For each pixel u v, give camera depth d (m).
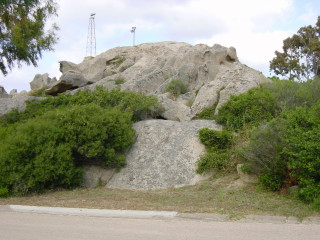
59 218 7.79
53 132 11.16
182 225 6.97
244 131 11.89
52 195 10.30
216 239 5.98
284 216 7.33
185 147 12.06
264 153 9.53
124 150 12.40
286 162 9.20
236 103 12.91
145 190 10.71
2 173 10.59
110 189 10.95
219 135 11.77
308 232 6.30
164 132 12.86
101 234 6.42
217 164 11.00
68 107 13.66
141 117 14.70
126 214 7.93
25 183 10.50
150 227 6.86
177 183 10.87
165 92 17.81
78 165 11.80
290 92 13.05
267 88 13.99
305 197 8.16
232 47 22.33
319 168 8.19
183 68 19.47
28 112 15.88
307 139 8.41
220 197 9.11
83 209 8.45
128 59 26.67
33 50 18.66
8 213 8.40
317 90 13.41
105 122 11.80
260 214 7.51
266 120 11.65
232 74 15.93
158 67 21.83
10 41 17.81
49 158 10.66
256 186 9.68
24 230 6.78
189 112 14.87
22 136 10.98
